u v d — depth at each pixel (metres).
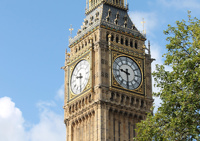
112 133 121.38
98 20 128.62
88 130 123.88
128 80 126.00
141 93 126.75
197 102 74.50
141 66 128.88
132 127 124.50
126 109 124.31
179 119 75.06
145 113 126.25
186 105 75.31
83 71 127.44
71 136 127.69
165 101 77.62
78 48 132.62
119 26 130.12
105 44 126.44
